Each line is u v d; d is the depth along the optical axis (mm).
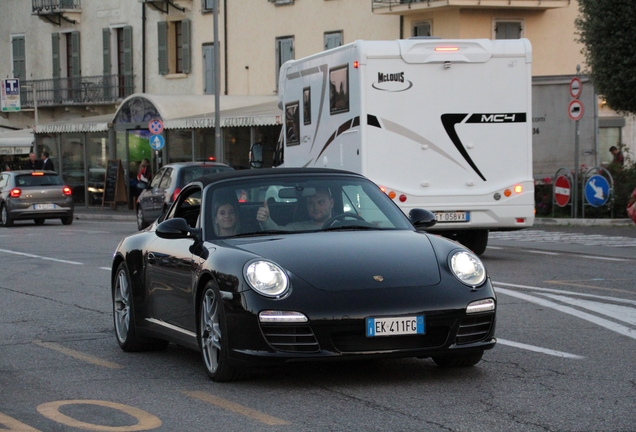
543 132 33938
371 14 47000
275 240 8773
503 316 12211
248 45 52406
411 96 18859
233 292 8148
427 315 7980
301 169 9969
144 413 7594
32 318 13227
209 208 9430
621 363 9180
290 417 7316
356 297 7965
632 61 31234
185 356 10172
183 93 55531
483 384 8312
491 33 44594
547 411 7340
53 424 7309
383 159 18812
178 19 55438
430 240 8914
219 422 7242
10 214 38062
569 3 44250
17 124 65688
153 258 9891
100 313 13602
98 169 50594
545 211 31328
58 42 61906
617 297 13812
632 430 6770
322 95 20516
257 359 7977
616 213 29422
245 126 41688
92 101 59812
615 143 46625
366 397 7906
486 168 19172
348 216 9391
